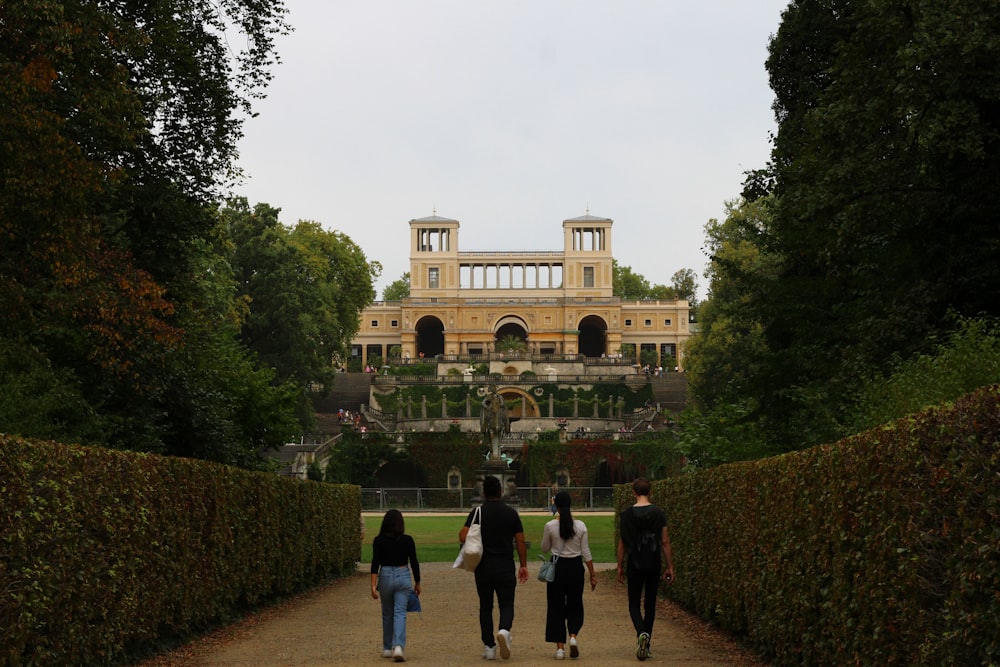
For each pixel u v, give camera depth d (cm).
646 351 14250
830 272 2661
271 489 2184
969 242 2308
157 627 1477
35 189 1931
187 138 2730
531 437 8212
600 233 14425
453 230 14438
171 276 2764
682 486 2089
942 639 759
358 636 1650
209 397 3064
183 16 2644
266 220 8244
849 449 1038
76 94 2141
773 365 2850
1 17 1939
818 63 3175
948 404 816
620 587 2664
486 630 1349
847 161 2275
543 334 14000
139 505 1365
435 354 14750
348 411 10550
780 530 1295
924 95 2089
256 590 2031
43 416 2138
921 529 816
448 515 6209
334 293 9881
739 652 1466
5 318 2061
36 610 1045
